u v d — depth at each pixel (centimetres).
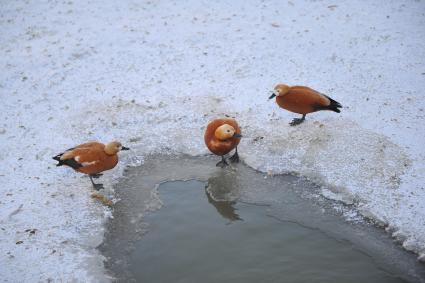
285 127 1103
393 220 851
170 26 1529
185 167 1041
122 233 878
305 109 1042
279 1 1627
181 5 1650
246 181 991
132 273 794
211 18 1557
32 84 1297
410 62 1265
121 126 1145
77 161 898
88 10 1655
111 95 1245
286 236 858
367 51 1328
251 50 1380
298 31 1447
